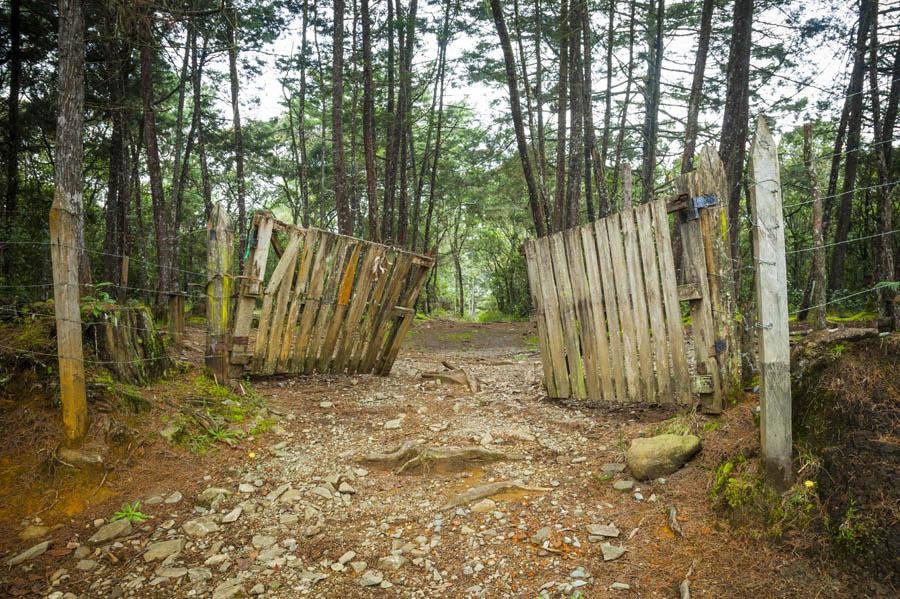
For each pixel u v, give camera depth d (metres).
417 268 7.50
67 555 3.08
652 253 4.68
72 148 4.57
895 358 2.96
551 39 14.18
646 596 2.64
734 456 3.45
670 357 4.61
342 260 6.74
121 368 4.68
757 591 2.56
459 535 3.28
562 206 14.77
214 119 19.31
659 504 3.41
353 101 19.30
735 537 2.93
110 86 11.23
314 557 3.11
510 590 2.76
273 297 6.27
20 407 3.92
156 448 4.17
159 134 19.55
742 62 7.95
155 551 3.11
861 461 2.74
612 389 5.20
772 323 3.05
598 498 3.63
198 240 24.03
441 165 27.41
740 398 4.25
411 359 10.31
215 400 5.22
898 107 11.62
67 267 3.79
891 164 12.66
